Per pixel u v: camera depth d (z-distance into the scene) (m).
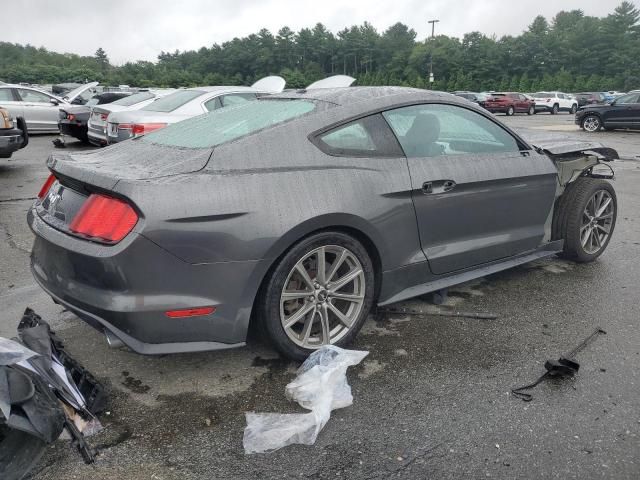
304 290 2.89
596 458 2.24
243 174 2.66
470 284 4.19
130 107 10.58
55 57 142.00
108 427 2.43
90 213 2.54
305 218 2.70
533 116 35.84
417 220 3.24
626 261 4.77
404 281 3.31
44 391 2.12
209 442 2.34
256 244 2.59
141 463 2.21
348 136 3.05
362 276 3.05
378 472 2.16
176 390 2.73
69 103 16.08
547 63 98.06
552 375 2.84
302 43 125.38
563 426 2.44
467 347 3.18
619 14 96.06
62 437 2.33
